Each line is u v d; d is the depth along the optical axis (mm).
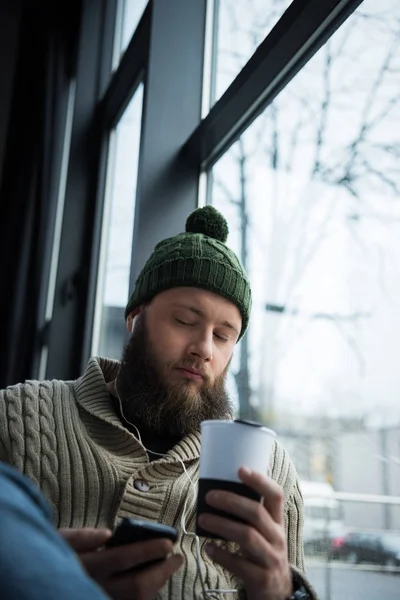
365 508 1231
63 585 427
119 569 808
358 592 1223
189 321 1242
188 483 1176
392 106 1314
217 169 2041
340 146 1471
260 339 1669
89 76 3283
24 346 3494
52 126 3693
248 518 814
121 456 1191
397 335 1188
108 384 1347
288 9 1611
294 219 1605
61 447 1173
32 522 475
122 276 2541
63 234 3047
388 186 1281
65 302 2977
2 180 3980
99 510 1129
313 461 1399
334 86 1522
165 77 2174
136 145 2627
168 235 2047
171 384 1221
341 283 1379
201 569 1094
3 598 413
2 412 1220
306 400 1442
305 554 1388
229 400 1282
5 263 3758
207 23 2262
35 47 4102
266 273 1694
